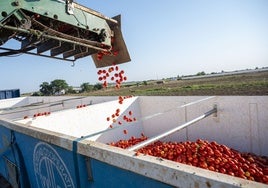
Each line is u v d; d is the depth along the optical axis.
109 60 4.15
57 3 2.94
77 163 1.55
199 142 3.21
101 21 3.56
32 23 2.82
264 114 3.22
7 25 2.52
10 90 11.23
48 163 1.92
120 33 3.82
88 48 3.62
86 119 4.28
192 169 0.99
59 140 1.69
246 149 3.47
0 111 4.73
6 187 3.26
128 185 1.22
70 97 6.87
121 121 4.79
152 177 1.09
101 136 4.39
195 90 24.98
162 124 4.66
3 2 2.45
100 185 1.41
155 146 3.61
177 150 3.01
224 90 20.98
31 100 8.92
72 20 3.10
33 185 2.33
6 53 3.25
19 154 2.44
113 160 1.27
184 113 4.23
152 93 25.78
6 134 2.74
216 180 0.87
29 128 2.12
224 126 3.68
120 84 4.25
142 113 5.12
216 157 2.70
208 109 3.87
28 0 2.65
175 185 1.00
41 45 3.43
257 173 2.32
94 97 6.05
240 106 3.48
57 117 3.89
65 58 3.80
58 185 1.83
